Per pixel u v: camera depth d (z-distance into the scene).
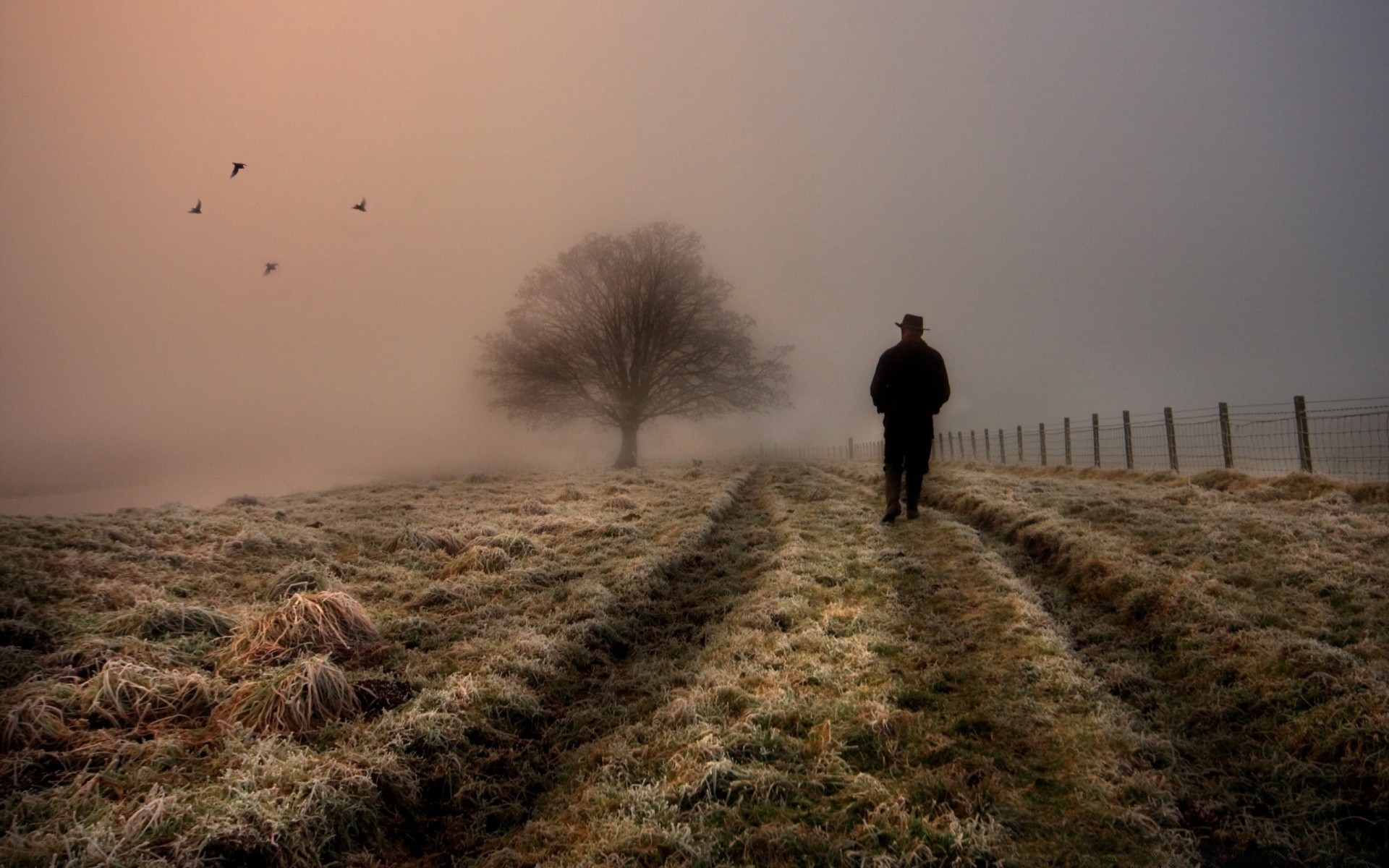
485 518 11.41
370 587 7.21
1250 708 3.96
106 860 2.67
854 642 5.25
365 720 4.16
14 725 3.62
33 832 2.87
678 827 3.10
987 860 2.84
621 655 5.89
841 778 3.47
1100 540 7.30
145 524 9.07
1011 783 3.42
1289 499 9.47
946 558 7.58
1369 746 3.33
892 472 9.64
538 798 3.71
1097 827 3.03
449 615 6.47
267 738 3.79
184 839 2.83
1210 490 10.41
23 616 5.36
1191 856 2.81
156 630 5.33
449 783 3.74
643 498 14.34
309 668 4.20
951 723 4.01
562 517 11.34
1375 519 7.42
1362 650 4.31
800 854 2.93
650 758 3.84
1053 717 4.01
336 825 3.19
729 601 6.72
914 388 9.37
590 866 2.93
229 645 5.19
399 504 13.58
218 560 7.79
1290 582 5.73
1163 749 3.58
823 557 7.87
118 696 4.14
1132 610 5.62
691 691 4.59
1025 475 18.58
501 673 4.99
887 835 3.01
